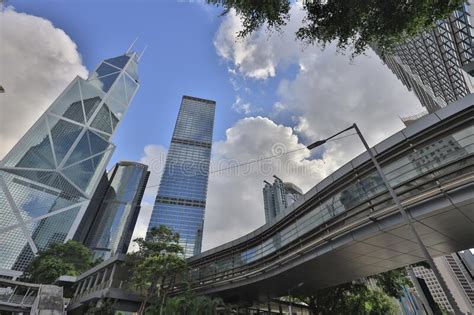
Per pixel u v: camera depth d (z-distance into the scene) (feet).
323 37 28.68
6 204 422.00
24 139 465.06
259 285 90.58
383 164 56.49
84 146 534.78
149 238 115.24
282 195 549.54
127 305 108.68
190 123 558.56
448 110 47.75
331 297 98.53
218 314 86.07
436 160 47.19
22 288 148.97
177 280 110.11
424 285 115.85
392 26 26.48
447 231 50.29
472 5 83.87
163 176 482.28
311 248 66.03
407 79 281.74
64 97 537.24
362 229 54.60
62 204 475.72
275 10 26.55
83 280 155.22
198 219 454.81
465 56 111.24
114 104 631.56
